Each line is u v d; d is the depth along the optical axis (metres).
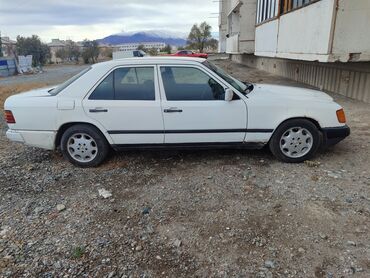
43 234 3.20
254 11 19.41
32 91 5.21
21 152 5.64
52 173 4.66
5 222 3.43
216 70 4.80
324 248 2.84
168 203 3.70
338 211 3.39
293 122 4.52
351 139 5.70
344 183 4.00
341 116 4.61
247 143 4.65
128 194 3.96
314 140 4.59
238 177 4.28
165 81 4.56
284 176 4.26
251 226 3.20
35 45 63.91
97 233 3.19
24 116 4.62
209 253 2.85
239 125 4.54
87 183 4.31
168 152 5.32
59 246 3.01
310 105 4.50
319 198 3.66
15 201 3.88
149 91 4.55
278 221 3.26
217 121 4.52
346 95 9.62
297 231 3.09
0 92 16.67
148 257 2.83
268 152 5.15
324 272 2.57
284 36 10.65
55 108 4.55
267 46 13.09
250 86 5.05
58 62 71.62
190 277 2.59
